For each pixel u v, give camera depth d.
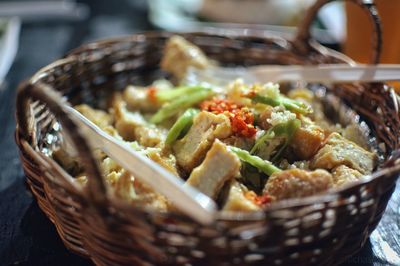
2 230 0.41
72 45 0.69
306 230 0.32
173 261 0.32
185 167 0.41
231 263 0.32
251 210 0.34
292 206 0.31
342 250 0.36
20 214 0.43
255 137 0.41
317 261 0.35
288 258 0.33
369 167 0.40
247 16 0.72
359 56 0.58
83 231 0.35
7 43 0.66
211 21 0.73
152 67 0.56
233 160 0.37
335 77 0.46
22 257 0.39
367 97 0.46
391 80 0.44
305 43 0.52
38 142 0.43
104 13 0.80
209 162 0.37
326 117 0.50
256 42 0.58
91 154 0.30
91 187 0.31
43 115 0.44
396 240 0.40
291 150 0.42
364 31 0.56
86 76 0.51
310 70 0.48
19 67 0.63
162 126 0.47
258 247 0.32
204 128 0.41
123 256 0.34
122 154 0.37
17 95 0.35
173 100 0.48
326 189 0.36
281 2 0.72
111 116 0.49
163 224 0.31
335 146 0.41
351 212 0.33
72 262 0.38
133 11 0.81
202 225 0.31
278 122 0.41
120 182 0.36
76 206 0.33
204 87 0.47
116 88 0.54
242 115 0.42
